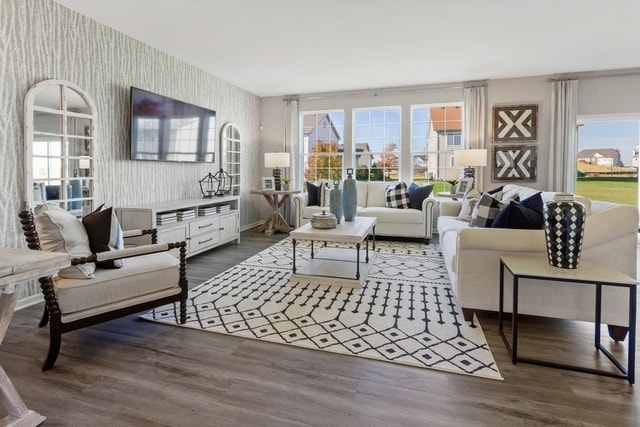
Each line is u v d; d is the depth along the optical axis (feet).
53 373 5.95
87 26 10.71
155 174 13.65
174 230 12.42
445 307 8.73
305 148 21.75
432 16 10.82
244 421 4.79
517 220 7.71
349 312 8.44
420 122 19.58
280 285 10.37
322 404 5.15
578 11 10.49
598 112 16.69
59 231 6.84
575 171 16.88
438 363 6.24
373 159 20.54
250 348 6.80
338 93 20.51
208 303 9.02
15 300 4.88
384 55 14.34
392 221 16.84
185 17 10.82
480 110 17.94
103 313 6.71
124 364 6.23
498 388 5.52
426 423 4.75
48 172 9.54
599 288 6.61
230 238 15.88
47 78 9.52
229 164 18.72
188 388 5.54
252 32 12.00
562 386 5.57
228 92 18.53
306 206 18.42
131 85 12.38
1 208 8.52
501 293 7.19
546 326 7.72
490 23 11.32
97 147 11.02
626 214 6.88
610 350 6.63
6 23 8.55
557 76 16.92
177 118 14.30
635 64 15.57
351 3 9.98
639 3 10.00
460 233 7.68
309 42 12.92
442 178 19.45
